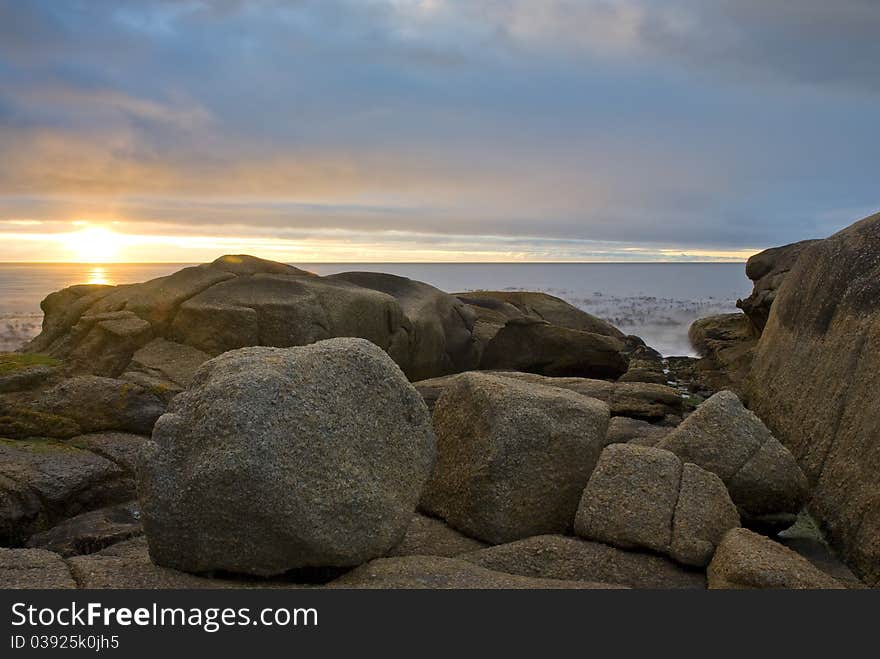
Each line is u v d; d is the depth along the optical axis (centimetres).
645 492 555
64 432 799
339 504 455
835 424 693
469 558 523
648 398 976
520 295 2062
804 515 674
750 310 1447
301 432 455
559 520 597
